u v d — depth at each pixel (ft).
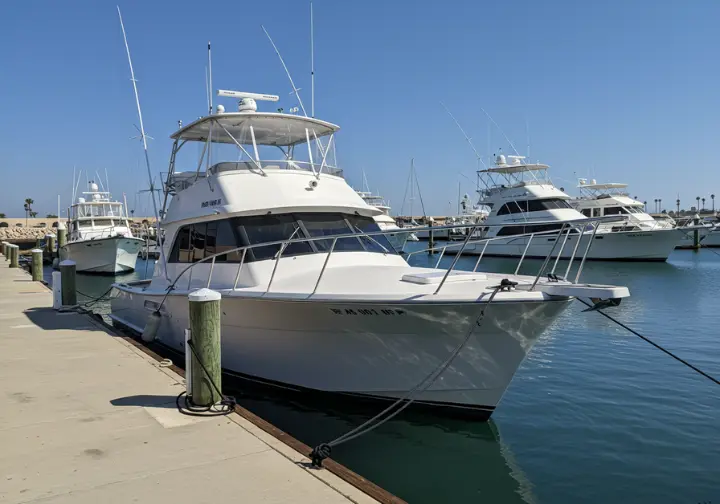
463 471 19.79
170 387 21.24
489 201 129.90
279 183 28.50
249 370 26.89
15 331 33.17
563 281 21.85
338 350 23.53
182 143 34.63
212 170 30.17
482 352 21.48
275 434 16.26
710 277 87.81
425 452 21.11
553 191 120.88
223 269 27.43
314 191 29.07
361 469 19.92
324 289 23.50
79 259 99.50
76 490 12.82
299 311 23.08
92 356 26.53
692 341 40.57
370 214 31.07
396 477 19.38
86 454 14.87
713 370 32.63
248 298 24.08
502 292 20.26
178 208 32.17
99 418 17.71
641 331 44.24
